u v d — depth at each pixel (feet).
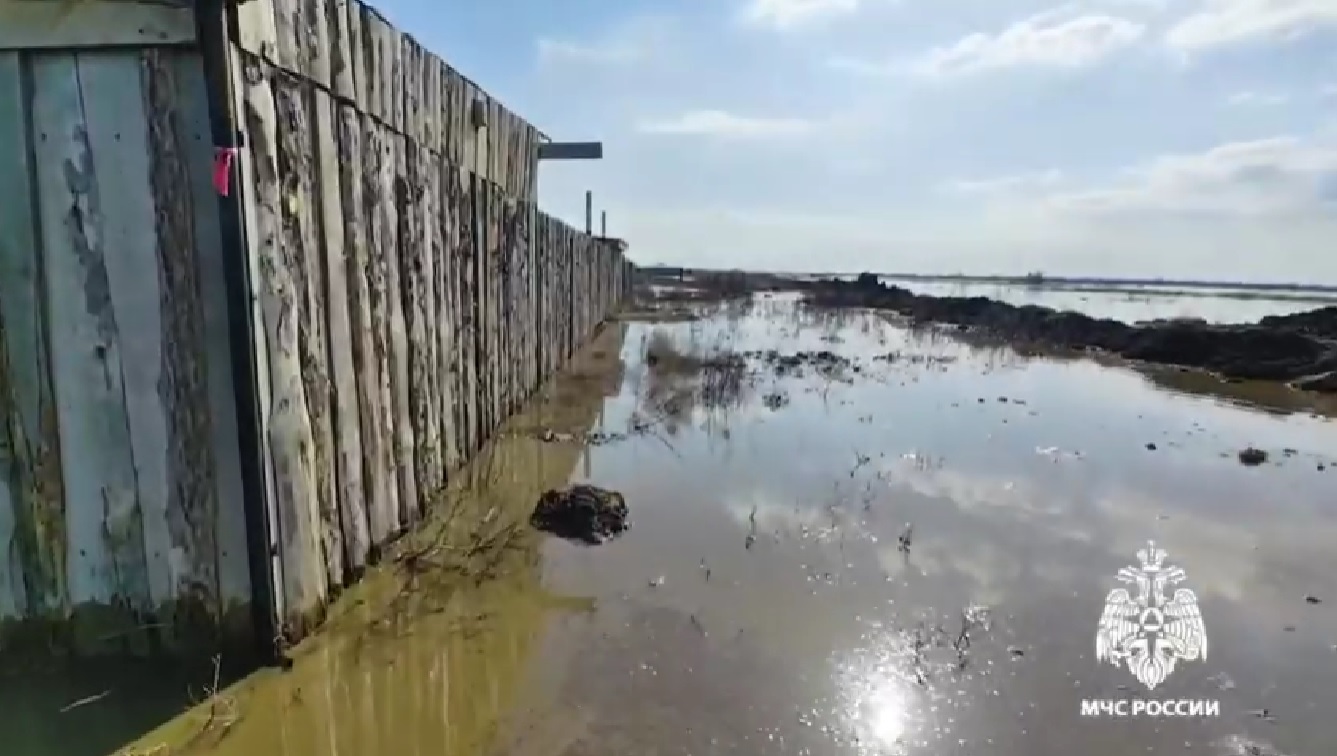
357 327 15.10
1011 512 21.80
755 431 30.86
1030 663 13.42
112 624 12.26
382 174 16.42
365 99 15.55
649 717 11.42
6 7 10.99
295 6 12.77
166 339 11.75
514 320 30.76
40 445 11.98
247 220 11.53
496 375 27.58
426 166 19.34
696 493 22.36
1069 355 65.98
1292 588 17.17
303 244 13.05
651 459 26.05
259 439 11.84
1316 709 12.41
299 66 12.93
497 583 15.70
